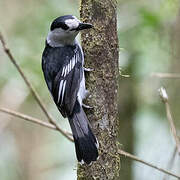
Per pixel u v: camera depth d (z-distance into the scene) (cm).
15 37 1477
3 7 1573
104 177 888
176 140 936
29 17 1500
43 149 1731
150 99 1435
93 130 897
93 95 904
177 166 1339
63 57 987
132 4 1411
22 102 1550
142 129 1430
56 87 969
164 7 1356
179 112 1359
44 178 1675
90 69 909
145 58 1373
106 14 905
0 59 1468
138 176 1402
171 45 1312
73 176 1513
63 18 998
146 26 1354
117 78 915
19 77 1443
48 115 956
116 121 909
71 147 1554
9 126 1722
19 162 1708
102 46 905
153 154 1395
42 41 1453
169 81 1377
